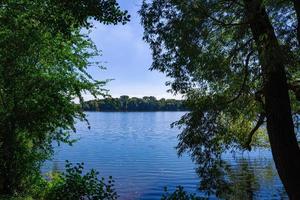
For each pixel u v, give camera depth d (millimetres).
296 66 10758
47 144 19062
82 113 18719
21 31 15094
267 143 15617
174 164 45188
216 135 13141
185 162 46594
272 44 10320
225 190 13828
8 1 12906
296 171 11266
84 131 114125
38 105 16922
